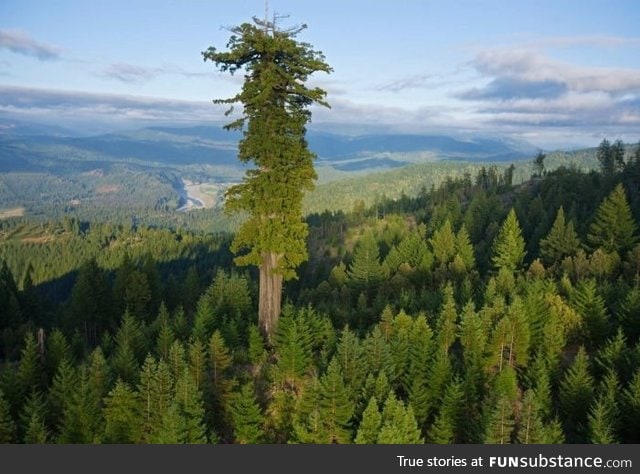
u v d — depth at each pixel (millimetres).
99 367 31484
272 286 36281
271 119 33312
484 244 91125
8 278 89250
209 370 33531
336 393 26766
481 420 28094
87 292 70875
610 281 63031
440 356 32656
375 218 170875
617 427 28719
